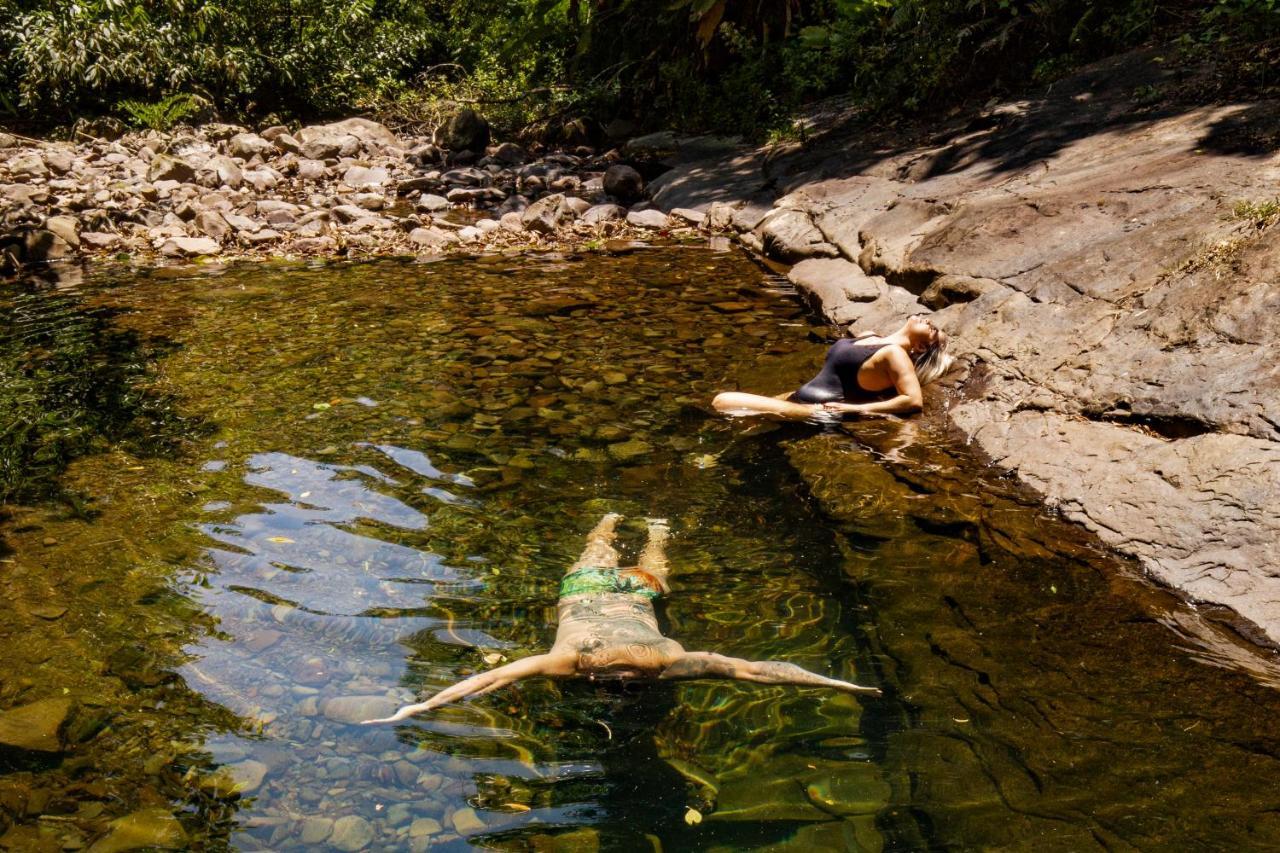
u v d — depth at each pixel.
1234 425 4.71
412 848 2.81
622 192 14.10
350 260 10.70
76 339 7.79
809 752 3.19
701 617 4.00
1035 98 10.99
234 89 18.95
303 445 5.70
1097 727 3.26
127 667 3.66
